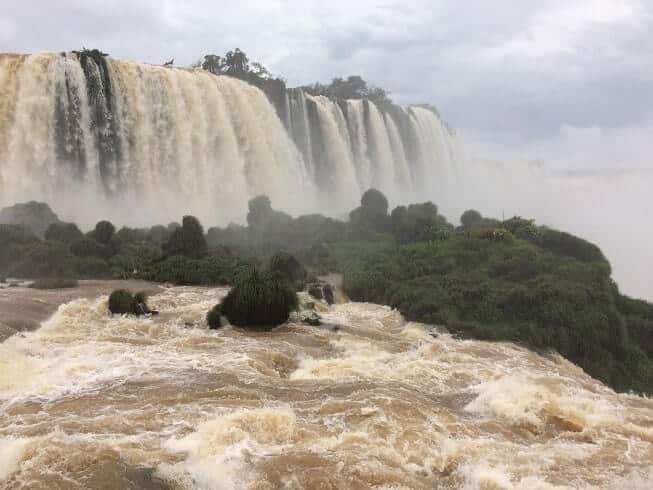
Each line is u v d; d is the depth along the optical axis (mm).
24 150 40500
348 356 20328
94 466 9984
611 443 12781
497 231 37531
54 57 41719
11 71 40219
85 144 42781
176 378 15445
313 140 64125
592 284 30234
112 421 12094
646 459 12016
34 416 12305
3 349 17078
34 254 31094
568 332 26547
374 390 15148
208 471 10242
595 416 14227
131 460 10367
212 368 16641
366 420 12883
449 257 34969
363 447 11523
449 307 28172
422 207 48781
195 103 49625
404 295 29891
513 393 15234
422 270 33688
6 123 39938
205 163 50156
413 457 11391
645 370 27031
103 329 21078
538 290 28109
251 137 54156
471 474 10805
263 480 10062
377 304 31734
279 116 61938
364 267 35281
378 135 71375
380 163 71375
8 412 12562
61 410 12750
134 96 45812
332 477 10242
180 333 21734
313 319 25234
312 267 37000
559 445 12555
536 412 14094
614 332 27641
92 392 14078
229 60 79625
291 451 11180
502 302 28094
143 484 9711
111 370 15992
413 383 17031
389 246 39844
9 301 23344
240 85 54562
